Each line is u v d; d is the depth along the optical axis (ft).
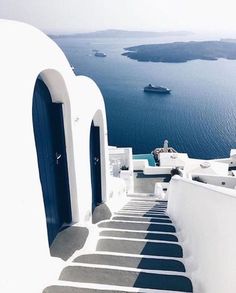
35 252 12.16
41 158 16.55
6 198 9.82
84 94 22.27
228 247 9.79
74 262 15.14
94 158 28.66
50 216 17.66
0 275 9.41
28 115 11.68
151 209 32.83
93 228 19.74
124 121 260.21
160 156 64.85
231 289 9.31
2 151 9.65
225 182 55.21
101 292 11.87
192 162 63.16
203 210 13.87
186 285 12.94
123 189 44.24
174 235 20.03
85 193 21.97
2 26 10.98
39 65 12.94
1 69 9.89
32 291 11.58
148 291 12.03
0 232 9.43
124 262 15.24
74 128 18.92
